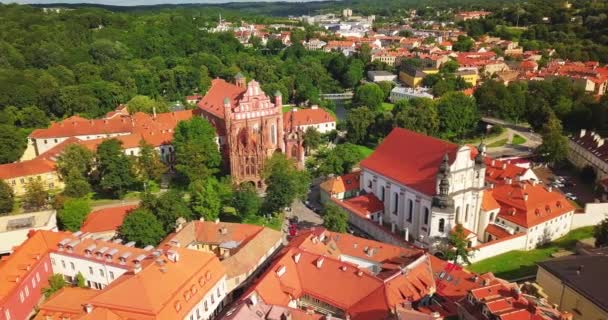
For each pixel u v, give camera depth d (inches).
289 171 5521.7
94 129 7229.3
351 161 6166.3
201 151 5851.4
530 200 4845.0
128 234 4261.8
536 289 3587.6
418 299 3336.6
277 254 3996.1
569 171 6929.1
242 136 6013.8
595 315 3262.8
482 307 3073.3
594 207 5172.2
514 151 7652.6
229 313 3026.6
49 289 3745.1
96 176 6087.6
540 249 4753.9
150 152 6043.3
